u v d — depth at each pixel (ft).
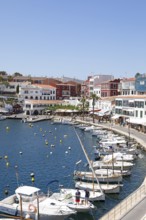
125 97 428.15
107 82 600.80
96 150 256.11
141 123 363.35
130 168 208.74
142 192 147.13
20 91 640.58
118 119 440.86
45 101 619.26
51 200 141.38
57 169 214.28
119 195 162.09
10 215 136.46
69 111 561.02
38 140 335.88
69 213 132.87
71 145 306.76
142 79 466.29
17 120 522.06
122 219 117.08
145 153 256.73
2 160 242.37
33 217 133.28
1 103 604.08
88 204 142.10
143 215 120.47
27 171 209.77
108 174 184.14
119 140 296.51
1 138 347.77
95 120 486.79
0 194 165.07
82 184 168.55
